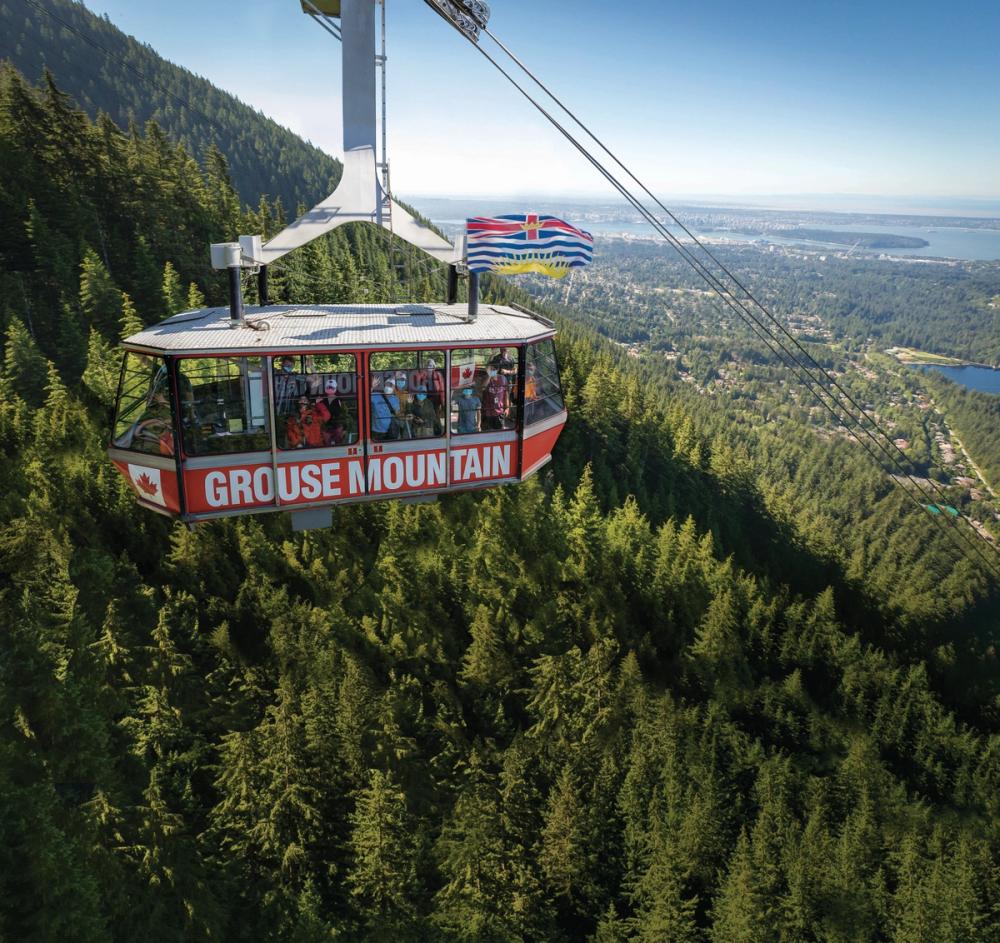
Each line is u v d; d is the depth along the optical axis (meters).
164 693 68.38
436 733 80.25
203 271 129.62
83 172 127.75
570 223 17.53
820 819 81.06
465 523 99.06
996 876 79.44
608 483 124.44
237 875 65.12
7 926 49.59
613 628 96.12
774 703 97.62
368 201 17.83
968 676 124.94
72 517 77.31
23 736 59.75
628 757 83.44
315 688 74.12
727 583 105.62
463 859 69.81
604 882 74.44
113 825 58.88
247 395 16.36
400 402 17.44
